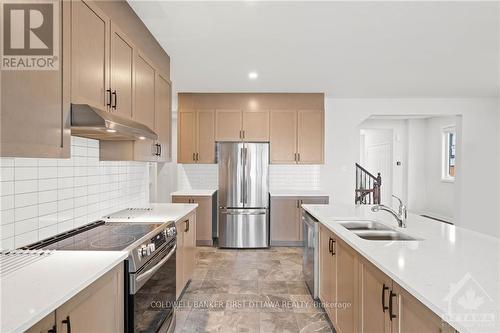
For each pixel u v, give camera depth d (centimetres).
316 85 495
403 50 346
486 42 324
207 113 544
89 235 206
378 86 502
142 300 178
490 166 589
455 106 588
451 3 245
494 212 588
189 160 543
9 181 164
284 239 523
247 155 512
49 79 144
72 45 162
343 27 288
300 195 522
